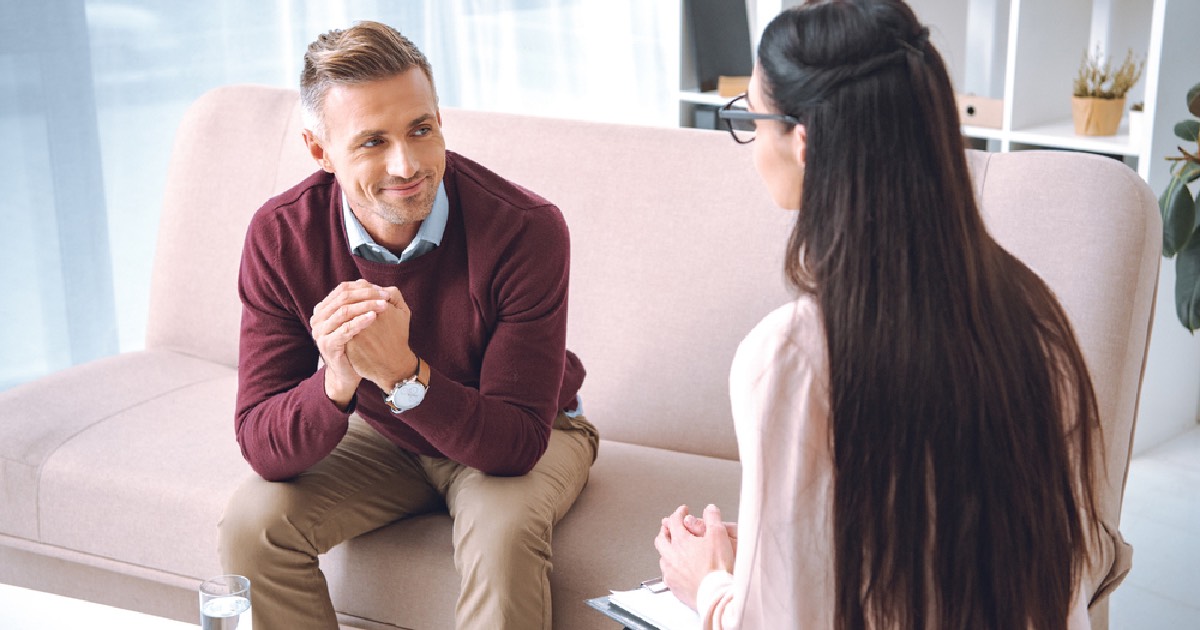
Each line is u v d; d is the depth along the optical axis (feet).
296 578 5.51
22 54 10.09
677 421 6.83
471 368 5.81
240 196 7.95
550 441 6.00
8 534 6.74
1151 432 9.78
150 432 6.81
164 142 10.87
